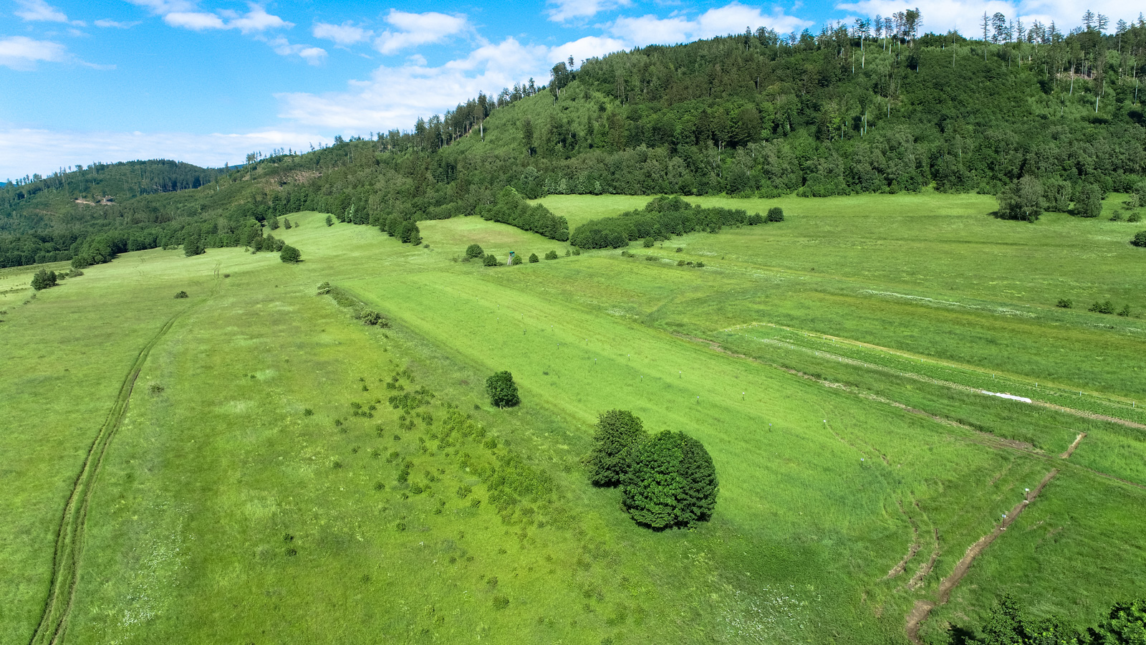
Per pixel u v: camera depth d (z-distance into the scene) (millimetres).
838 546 34312
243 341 74125
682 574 32375
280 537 35812
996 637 25500
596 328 76312
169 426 50375
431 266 122250
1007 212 129625
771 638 28266
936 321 71062
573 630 28703
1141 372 53781
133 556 34219
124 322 85062
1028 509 36844
